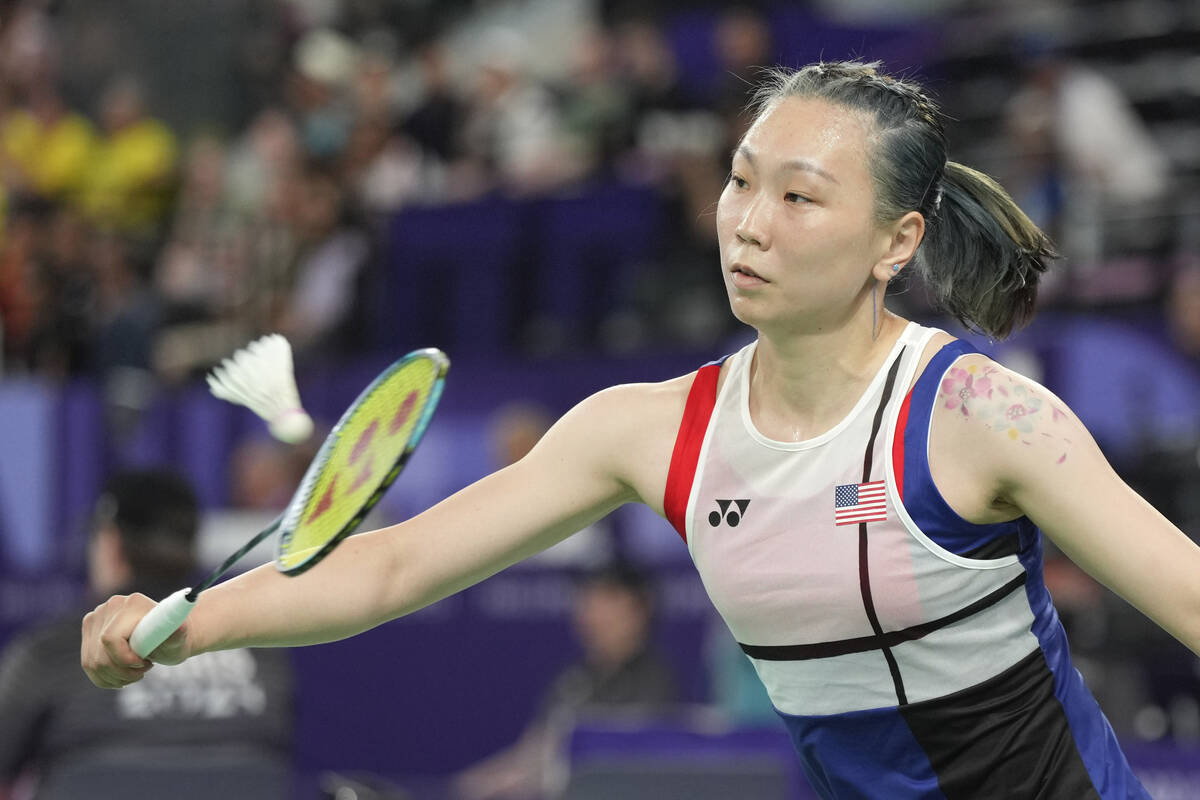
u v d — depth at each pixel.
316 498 7.24
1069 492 7.02
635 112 30.47
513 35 41.06
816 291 7.21
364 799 11.40
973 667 7.45
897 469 7.25
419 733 22.03
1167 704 16.94
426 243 27.22
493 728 21.62
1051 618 7.71
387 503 22.73
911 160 7.28
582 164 29.50
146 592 13.87
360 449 7.15
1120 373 19.98
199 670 13.75
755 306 7.27
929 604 7.30
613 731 14.56
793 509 7.44
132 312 28.38
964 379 7.25
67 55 41.28
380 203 29.89
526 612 21.61
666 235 25.73
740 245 7.27
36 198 35.28
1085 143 25.69
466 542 7.92
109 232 32.81
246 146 37.47
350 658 22.55
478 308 26.70
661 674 18.27
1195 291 20.11
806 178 7.15
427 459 22.70
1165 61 28.94
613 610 18.20
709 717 17.36
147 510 14.03
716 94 30.17
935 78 30.30
